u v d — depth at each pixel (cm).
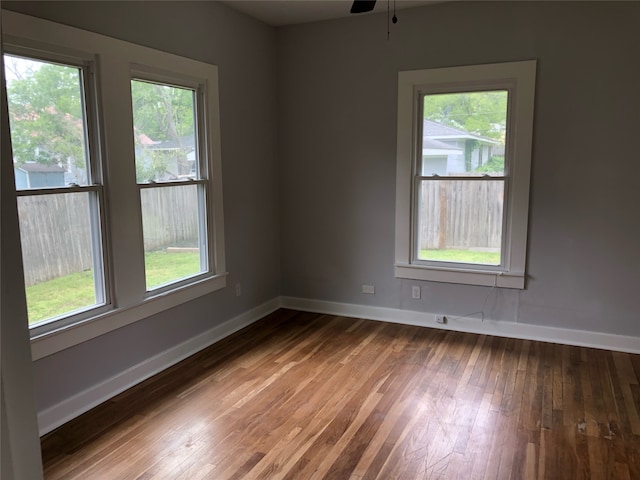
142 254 313
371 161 422
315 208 453
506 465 229
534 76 358
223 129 384
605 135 348
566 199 363
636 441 247
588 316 370
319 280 462
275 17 411
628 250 354
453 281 405
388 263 429
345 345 379
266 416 274
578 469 225
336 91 427
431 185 407
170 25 324
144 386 310
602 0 337
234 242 406
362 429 260
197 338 369
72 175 270
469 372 328
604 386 307
